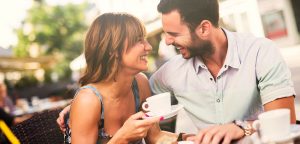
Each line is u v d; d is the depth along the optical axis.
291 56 3.49
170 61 1.96
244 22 2.94
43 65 10.48
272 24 3.76
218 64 1.80
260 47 1.73
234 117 1.80
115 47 1.55
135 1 3.83
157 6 1.71
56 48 21.27
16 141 1.63
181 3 1.65
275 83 1.65
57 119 1.79
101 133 1.60
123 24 1.56
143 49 1.60
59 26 21.39
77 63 7.47
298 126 1.18
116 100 1.64
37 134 1.87
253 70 1.73
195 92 1.86
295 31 3.80
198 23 1.67
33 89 11.67
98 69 1.59
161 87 1.99
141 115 1.38
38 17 21.11
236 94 1.77
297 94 3.19
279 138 1.03
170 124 2.14
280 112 1.06
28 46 20.89
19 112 5.84
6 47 10.11
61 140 1.90
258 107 1.80
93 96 1.54
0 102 5.59
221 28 1.82
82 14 21.53
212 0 1.69
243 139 1.25
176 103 2.04
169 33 1.71
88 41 1.60
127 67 1.59
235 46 1.75
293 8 3.81
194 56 1.79
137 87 1.78
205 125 1.88
